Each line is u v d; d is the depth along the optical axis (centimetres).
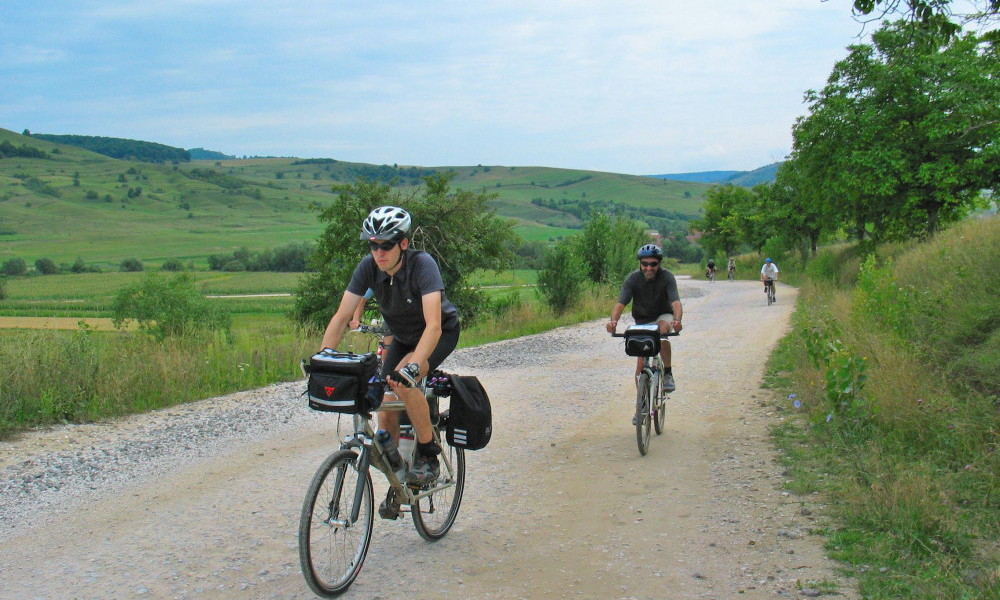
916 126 2425
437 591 386
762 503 507
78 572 416
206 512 522
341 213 2538
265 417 867
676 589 381
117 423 836
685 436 728
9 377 853
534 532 475
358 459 397
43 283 11169
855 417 635
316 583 363
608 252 3169
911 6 697
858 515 458
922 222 2667
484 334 2061
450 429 446
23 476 619
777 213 4772
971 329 802
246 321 4681
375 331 436
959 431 557
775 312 2172
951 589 351
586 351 1491
